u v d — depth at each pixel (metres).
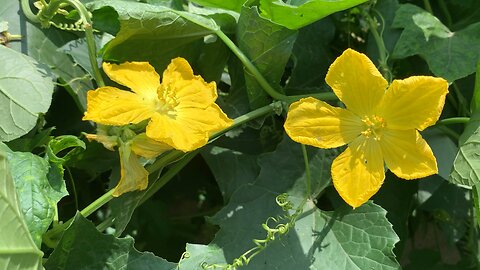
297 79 0.41
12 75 0.34
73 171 0.42
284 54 0.36
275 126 0.40
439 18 0.46
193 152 0.37
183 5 0.40
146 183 0.33
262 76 0.37
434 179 0.42
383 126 0.32
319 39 0.43
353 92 0.32
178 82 0.33
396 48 0.41
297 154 0.36
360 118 0.33
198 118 0.32
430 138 0.40
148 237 0.47
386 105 0.32
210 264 0.33
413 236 0.49
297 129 0.32
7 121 0.34
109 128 0.33
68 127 0.39
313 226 0.35
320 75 0.42
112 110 0.31
